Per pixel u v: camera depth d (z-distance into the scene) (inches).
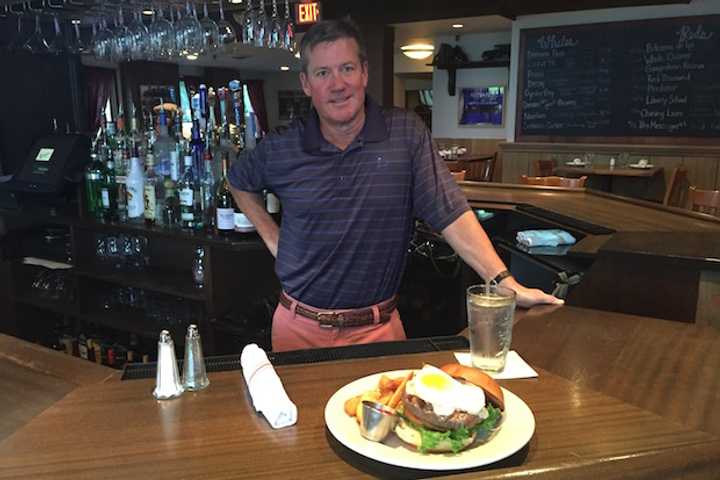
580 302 61.0
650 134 241.8
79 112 148.9
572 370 43.6
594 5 210.1
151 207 107.0
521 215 101.3
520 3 209.9
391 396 34.5
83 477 30.7
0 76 132.6
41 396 44.1
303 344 69.1
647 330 51.5
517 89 264.4
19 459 32.4
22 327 129.9
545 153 258.8
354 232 65.1
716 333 51.0
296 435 34.8
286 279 69.3
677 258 55.8
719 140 229.9
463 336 52.0
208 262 99.2
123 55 127.0
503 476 26.7
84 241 117.8
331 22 60.6
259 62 375.9
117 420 36.6
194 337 40.8
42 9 118.0
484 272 62.4
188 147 108.4
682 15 228.2
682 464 28.6
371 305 68.1
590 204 104.8
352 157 63.7
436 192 64.6
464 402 31.6
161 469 31.4
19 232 130.0
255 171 71.8
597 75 246.8
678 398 39.0
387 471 30.9
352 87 60.3
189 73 414.0
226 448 33.4
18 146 137.6
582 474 27.3
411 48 299.6
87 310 119.1
